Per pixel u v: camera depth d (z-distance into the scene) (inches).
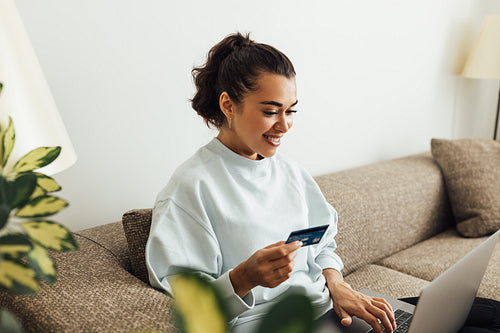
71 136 49.5
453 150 81.5
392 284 59.7
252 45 40.6
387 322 39.5
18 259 20.9
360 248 64.8
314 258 46.5
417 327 32.2
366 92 82.8
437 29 94.8
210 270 38.2
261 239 40.4
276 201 43.3
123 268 41.1
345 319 40.8
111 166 53.2
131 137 54.2
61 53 47.4
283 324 14.5
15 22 32.1
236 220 39.5
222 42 42.2
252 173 42.2
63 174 49.7
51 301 32.4
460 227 78.4
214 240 38.4
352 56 78.3
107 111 51.8
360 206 65.1
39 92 33.0
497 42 93.8
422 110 97.1
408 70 90.7
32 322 30.8
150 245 36.8
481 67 96.0
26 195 21.5
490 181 78.4
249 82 38.2
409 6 86.6
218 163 40.9
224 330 14.9
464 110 110.0
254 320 39.6
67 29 47.3
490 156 81.6
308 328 14.6
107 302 32.5
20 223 21.4
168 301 33.3
